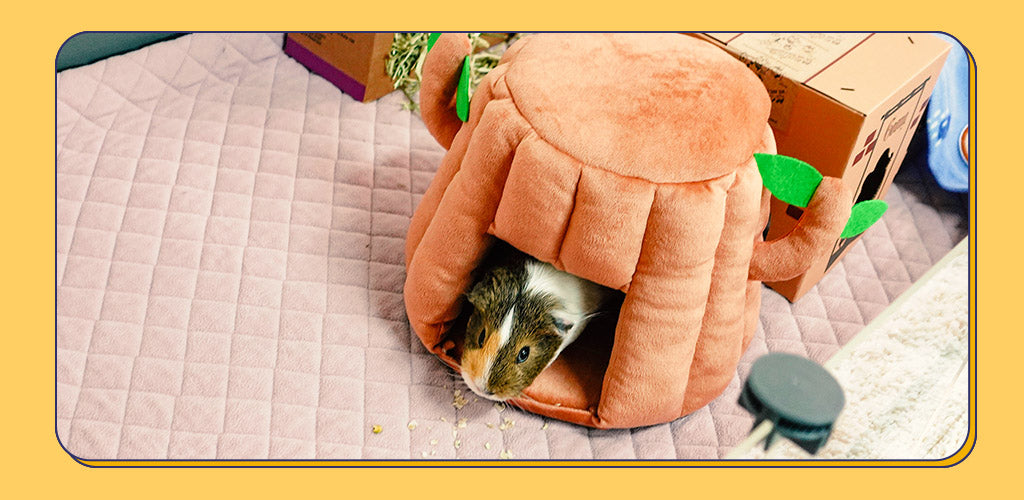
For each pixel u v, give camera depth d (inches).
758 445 38.2
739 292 36.0
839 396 39.8
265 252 41.6
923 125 47.0
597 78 34.4
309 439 36.6
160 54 47.0
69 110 44.6
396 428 37.3
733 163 33.4
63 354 37.7
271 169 44.6
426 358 39.6
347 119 47.5
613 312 39.5
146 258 40.7
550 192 32.9
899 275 44.8
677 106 33.6
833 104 37.4
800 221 34.9
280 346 38.9
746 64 39.2
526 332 35.5
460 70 37.0
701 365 36.9
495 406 38.5
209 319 39.3
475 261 36.5
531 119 33.4
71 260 40.2
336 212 43.6
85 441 35.6
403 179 45.4
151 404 36.8
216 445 36.0
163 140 44.6
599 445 37.8
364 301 40.8
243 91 47.5
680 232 32.8
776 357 40.7
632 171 32.4
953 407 39.9
